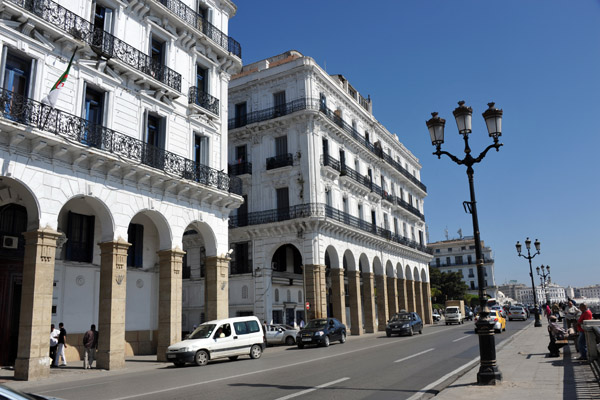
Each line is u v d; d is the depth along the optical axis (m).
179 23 22.05
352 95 43.50
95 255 20.77
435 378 11.93
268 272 32.84
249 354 19.22
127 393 10.77
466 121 11.64
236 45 25.98
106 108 18.30
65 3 17.14
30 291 14.55
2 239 17.44
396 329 31.09
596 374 10.70
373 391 10.13
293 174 33.41
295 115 33.41
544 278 47.41
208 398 9.70
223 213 23.55
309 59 34.31
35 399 4.55
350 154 39.53
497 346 20.39
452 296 86.62
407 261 49.03
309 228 31.75
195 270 34.53
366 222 39.66
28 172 14.88
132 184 18.69
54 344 17.22
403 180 51.50
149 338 23.16
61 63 16.72
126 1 19.78
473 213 11.34
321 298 31.30
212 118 23.80
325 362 16.41
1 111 14.12
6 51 15.02
